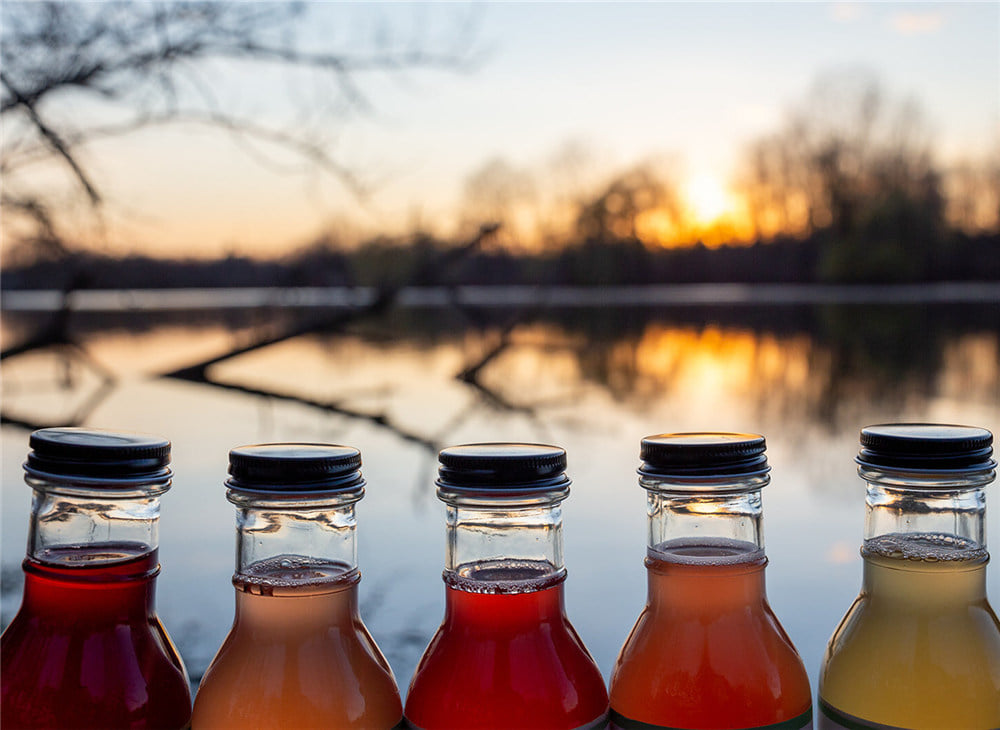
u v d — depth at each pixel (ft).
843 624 2.18
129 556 2.06
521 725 1.99
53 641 2.02
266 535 2.04
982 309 23.45
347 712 1.99
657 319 21.50
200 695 2.06
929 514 2.06
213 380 11.69
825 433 11.97
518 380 15.47
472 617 2.07
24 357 12.02
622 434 12.02
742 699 2.02
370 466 9.91
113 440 2.01
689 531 2.12
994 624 2.08
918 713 1.99
